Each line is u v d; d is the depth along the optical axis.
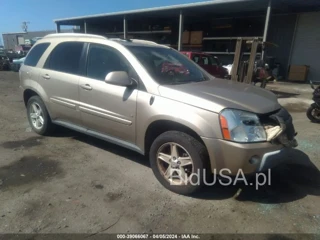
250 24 17.78
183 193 2.96
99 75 3.64
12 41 50.53
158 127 3.15
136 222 2.52
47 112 4.54
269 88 12.57
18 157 3.87
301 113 7.55
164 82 3.21
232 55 18.66
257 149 2.56
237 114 2.62
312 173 3.61
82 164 3.70
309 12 15.27
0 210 2.63
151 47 3.88
